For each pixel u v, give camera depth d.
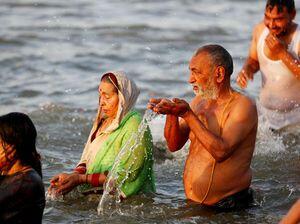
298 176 19.89
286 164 20.80
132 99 17.97
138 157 17.70
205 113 16.95
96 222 16.84
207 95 16.86
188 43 37.59
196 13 43.88
